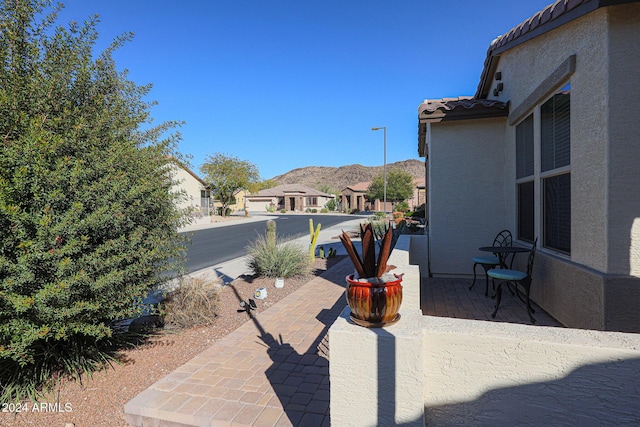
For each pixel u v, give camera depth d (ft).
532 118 17.97
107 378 11.07
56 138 9.52
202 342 13.96
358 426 5.70
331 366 5.77
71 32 12.00
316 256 37.22
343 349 5.70
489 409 5.41
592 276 11.61
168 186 13.88
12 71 10.48
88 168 10.16
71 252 9.10
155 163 12.82
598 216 11.59
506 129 21.91
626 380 4.78
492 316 15.93
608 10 10.98
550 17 13.57
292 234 66.33
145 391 10.09
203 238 61.26
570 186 13.84
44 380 10.56
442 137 23.09
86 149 10.73
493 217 22.48
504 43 19.35
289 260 26.48
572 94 13.25
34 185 8.80
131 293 11.30
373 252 6.19
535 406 5.17
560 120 14.67
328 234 65.51
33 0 11.19
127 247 10.94
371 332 5.60
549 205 15.96
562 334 5.32
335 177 524.52
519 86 19.24
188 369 11.46
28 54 10.94
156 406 9.26
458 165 22.91
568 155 14.05
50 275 9.32
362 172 518.37
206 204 98.84
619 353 4.79
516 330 5.53
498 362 5.34
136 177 11.76
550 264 15.20
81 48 12.13
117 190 10.44
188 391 10.06
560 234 14.87
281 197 197.67
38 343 10.81
